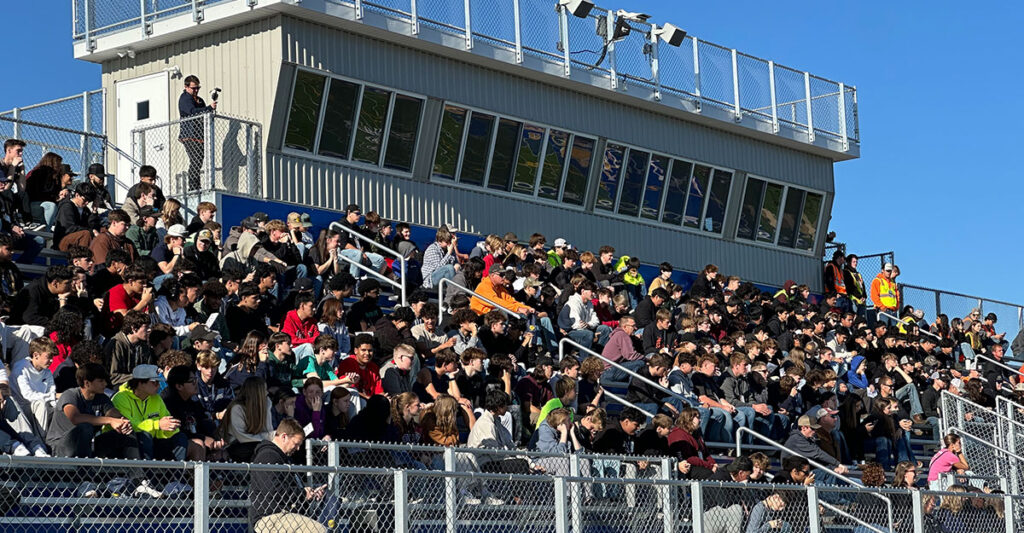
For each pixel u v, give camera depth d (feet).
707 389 57.06
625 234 87.40
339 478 32.07
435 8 74.74
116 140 73.92
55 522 28.96
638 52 86.28
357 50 72.18
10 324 43.73
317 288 58.03
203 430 38.91
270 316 52.13
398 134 74.54
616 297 65.92
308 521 30.89
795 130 96.58
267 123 68.59
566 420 44.78
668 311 61.16
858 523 42.34
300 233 60.49
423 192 75.82
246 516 33.14
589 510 35.73
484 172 79.10
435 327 53.93
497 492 34.94
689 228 91.71
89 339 39.68
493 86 79.15
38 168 58.90
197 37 71.46
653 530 37.09
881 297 94.07
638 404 54.65
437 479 33.68
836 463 55.11
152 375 36.81
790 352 63.77
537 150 81.76
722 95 91.61
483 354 48.62
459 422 48.37
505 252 67.05
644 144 87.97
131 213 58.90
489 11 77.66
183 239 54.03
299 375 44.93
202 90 71.05
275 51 68.59
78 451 34.63
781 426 58.65
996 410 70.33
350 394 43.88
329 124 71.20
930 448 68.59
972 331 92.84
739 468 46.24
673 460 45.19
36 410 36.70
